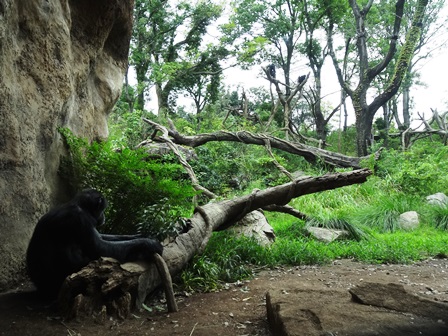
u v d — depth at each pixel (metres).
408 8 37.03
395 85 29.66
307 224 12.71
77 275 4.45
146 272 5.27
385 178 19.19
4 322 4.25
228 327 4.54
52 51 6.36
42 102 6.07
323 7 34.00
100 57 8.77
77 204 4.94
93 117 8.26
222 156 23.31
